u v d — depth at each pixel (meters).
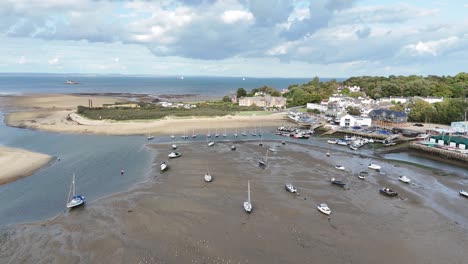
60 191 54.50
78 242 38.34
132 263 34.41
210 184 58.00
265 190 55.56
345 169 68.94
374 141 97.12
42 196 52.31
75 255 35.75
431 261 35.91
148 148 85.12
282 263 34.81
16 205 48.81
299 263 34.84
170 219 44.16
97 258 35.25
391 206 49.88
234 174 63.88
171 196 52.22
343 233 41.34
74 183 58.12
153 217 44.62
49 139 95.06
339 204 50.25
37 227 42.00
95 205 48.66
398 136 100.44
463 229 43.06
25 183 57.97
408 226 43.56
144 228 41.66
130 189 55.44
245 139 100.56
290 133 109.38
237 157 77.19
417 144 88.19
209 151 82.81
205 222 43.53
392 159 79.06
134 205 48.56
